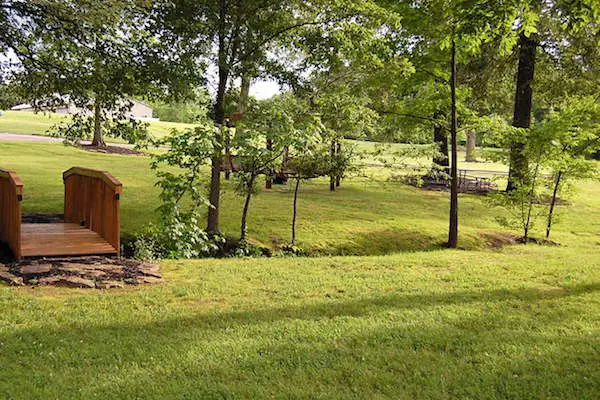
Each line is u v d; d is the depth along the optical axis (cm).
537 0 894
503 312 617
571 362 468
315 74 1281
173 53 1142
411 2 1334
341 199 2022
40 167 2155
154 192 1716
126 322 539
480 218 1850
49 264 774
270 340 500
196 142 959
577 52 2122
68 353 453
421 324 561
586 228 1819
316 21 1207
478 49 1139
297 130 1095
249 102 1226
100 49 1147
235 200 1733
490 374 438
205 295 664
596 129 1471
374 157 1502
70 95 1174
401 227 1519
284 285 738
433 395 399
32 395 375
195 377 416
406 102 1561
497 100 2653
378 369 442
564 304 660
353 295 688
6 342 471
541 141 1473
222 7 1137
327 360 456
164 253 972
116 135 1200
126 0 1088
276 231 1348
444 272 884
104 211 927
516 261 1030
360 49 1217
